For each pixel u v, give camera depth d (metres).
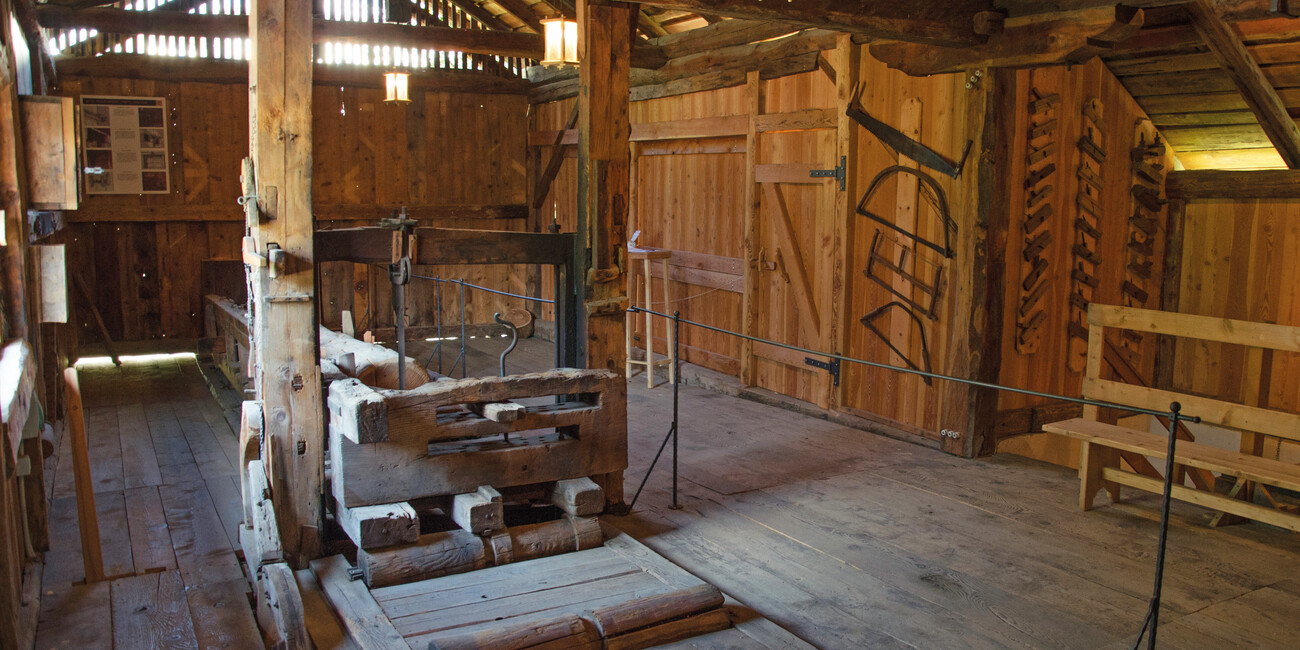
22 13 5.60
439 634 3.26
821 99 6.74
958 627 3.49
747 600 3.72
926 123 5.92
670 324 8.16
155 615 3.53
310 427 3.94
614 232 4.68
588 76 4.54
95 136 9.12
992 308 5.62
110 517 4.62
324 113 10.01
